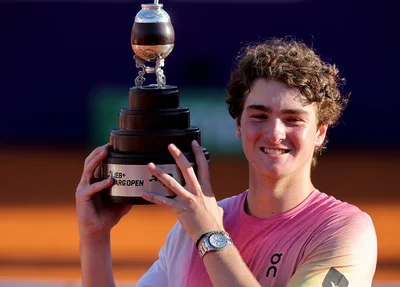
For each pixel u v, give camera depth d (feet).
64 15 160.45
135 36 25.96
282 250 24.45
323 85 24.57
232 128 144.66
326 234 24.00
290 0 158.10
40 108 161.58
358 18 155.94
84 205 26.76
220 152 145.18
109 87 159.33
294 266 24.20
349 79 156.56
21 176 129.39
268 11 159.12
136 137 25.02
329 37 157.07
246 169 133.28
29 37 160.45
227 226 25.96
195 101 144.77
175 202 24.20
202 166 24.97
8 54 160.56
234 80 25.31
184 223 24.04
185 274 26.23
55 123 161.89
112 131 25.88
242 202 26.35
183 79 159.74
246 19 159.74
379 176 126.00
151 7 26.09
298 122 24.31
